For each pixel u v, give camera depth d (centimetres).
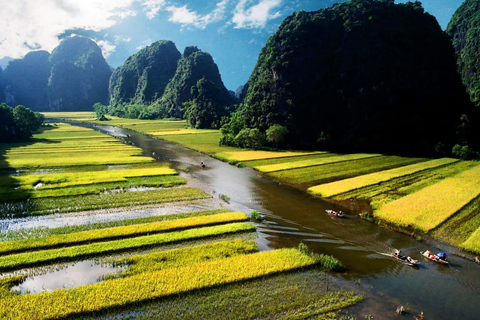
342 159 8531
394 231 3984
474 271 3098
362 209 4772
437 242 3678
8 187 5522
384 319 2405
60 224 4025
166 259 3170
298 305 2547
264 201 5112
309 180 6412
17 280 2794
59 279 2831
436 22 12581
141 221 4156
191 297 2605
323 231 3972
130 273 2919
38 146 10381
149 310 2441
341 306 2542
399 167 7550
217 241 3656
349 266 3155
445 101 10869
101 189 5541
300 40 11594
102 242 3488
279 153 9531
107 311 2416
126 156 8875
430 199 5016
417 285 2856
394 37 11175
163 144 11588
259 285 2806
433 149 9138
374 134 10319
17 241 3444
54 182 5941
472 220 4241
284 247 3556
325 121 10981
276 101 11081
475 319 2431
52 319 2312
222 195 5288
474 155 8550
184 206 4806
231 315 2405
